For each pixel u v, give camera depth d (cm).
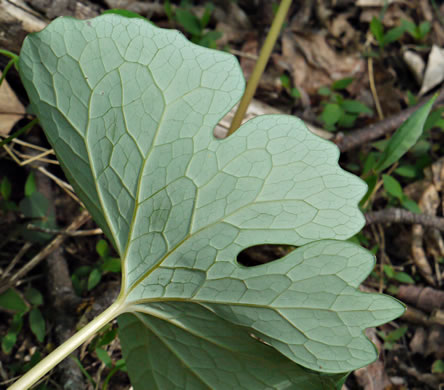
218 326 41
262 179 39
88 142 40
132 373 42
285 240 39
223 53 39
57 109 40
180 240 40
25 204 52
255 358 41
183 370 42
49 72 40
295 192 39
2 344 49
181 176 40
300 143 39
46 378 48
